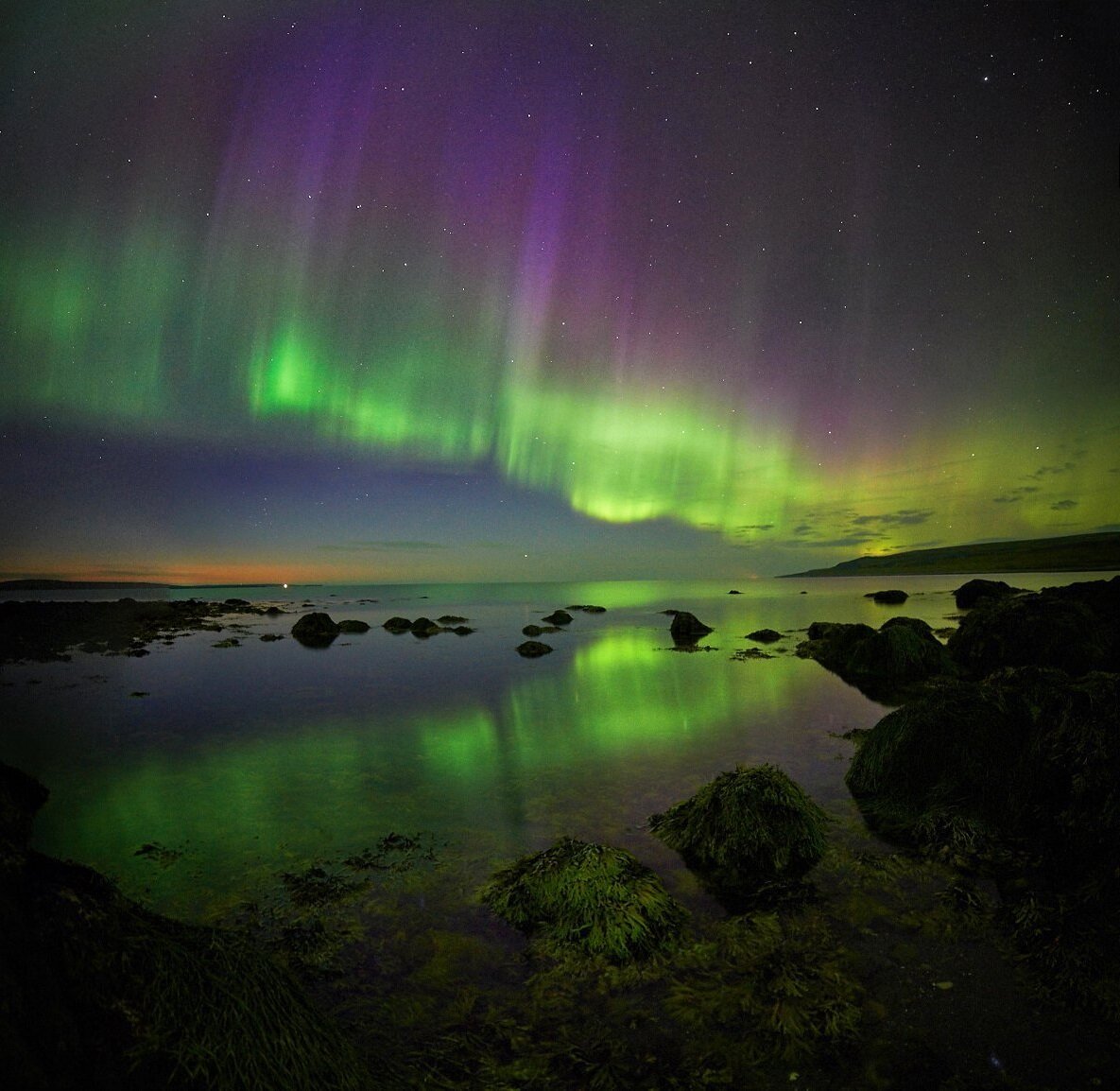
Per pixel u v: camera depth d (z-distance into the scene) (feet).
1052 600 51.62
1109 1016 12.69
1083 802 19.51
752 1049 12.14
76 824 23.27
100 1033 7.54
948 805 22.68
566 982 14.23
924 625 58.75
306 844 21.48
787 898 17.49
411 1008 13.41
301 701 45.44
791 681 52.37
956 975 14.17
